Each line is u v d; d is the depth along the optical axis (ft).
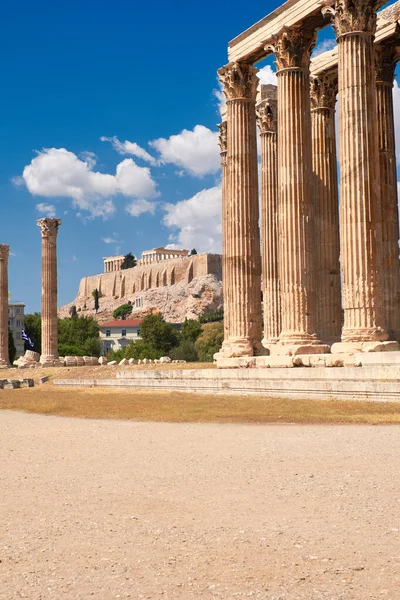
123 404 96.37
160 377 137.80
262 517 29.66
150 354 417.90
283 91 116.26
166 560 24.25
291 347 109.50
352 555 24.26
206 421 70.28
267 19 120.67
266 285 142.31
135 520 29.91
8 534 28.35
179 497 34.09
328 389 89.10
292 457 44.32
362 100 99.66
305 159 114.32
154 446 52.60
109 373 189.88
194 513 30.78
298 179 113.29
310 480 36.83
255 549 25.18
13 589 21.77
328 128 133.59
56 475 41.75
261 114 144.77
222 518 29.73
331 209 131.85
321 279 130.21
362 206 98.12
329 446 48.34
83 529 28.73
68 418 81.35
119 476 40.50
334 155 134.00
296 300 111.65
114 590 21.54
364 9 100.73
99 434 62.44
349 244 98.63
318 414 70.79
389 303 120.98
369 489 34.24
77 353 446.19
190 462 44.24
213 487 36.11
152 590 21.45
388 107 124.47
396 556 24.11
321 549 24.98
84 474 41.68
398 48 124.88
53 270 266.16
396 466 40.14
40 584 22.17
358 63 100.27
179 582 22.07
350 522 28.40
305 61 117.39
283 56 116.47
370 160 98.99
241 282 126.11
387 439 50.88
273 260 141.90
